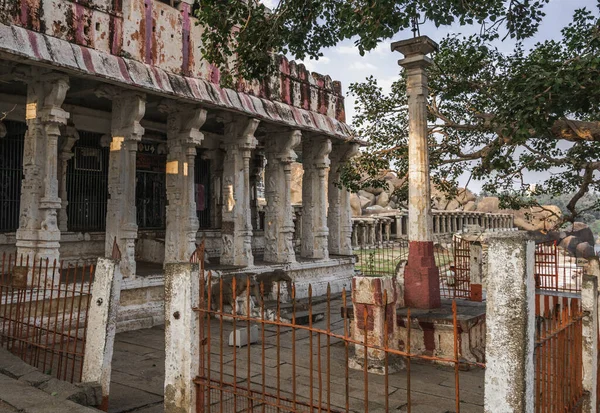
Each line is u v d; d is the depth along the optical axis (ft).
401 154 40.14
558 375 12.34
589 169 35.63
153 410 17.54
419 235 26.78
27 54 24.20
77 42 27.76
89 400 15.83
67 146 39.11
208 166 54.34
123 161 32.09
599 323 16.39
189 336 13.92
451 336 23.84
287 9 28.30
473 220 120.67
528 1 28.60
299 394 19.10
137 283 31.99
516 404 9.49
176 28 33.81
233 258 40.04
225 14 29.14
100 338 16.61
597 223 232.53
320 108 48.29
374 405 18.21
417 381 21.39
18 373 17.29
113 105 32.48
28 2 25.49
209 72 36.09
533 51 32.32
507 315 9.70
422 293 26.32
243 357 24.53
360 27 25.41
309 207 49.49
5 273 30.78
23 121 36.70
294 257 44.78
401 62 27.45
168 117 36.65
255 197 61.16
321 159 48.70
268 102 41.01
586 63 21.85
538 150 39.11
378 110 40.24
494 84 34.99
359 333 22.90
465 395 19.67
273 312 33.45
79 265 38.40
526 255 9.60
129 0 30.76
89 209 41.42
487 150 34.83
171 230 36.27
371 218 91.20
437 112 37.58
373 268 59.67
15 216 36.17
